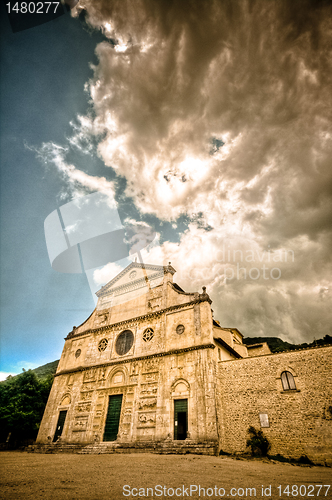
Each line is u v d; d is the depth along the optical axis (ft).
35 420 125.18
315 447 64.23
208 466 51.37
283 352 78.02
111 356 106.52
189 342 89.71
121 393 95.14
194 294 97.66
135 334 104.58
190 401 79.82
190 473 44.47
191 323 92.84
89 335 120.26
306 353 74.69
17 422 120.47
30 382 138.00
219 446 71.15
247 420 74.69
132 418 87.45
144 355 96.89
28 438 125.49
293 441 67.15
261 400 75.36
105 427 92.53
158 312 102.22
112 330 113.50
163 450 72.74
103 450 82.23
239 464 55.67
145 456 65.57
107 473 44.47
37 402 132.46
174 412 81.46
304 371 73.10
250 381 79.10
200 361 83.97
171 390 84.64
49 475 43.19
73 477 41.39
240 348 127.75
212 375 80.43
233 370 83.15
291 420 69.56
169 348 92.53
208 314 91.35
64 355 123.65
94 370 107.65
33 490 33.60
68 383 112.57
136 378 94.32
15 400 129.18
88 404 100.99
